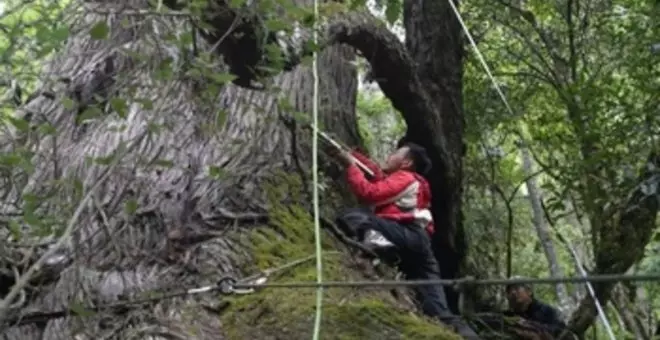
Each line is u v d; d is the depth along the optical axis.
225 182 5.22
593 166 7.01
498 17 8.77
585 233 9.45
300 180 5.69
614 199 7.09
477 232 9.26
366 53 6.98
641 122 6.72
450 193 7.91
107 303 4.05
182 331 4.02
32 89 3.81
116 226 4.59
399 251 5.66
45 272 4.20
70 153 5.01
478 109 8.79
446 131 7.96
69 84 5.30
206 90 3.85
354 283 3.24
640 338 8.40
